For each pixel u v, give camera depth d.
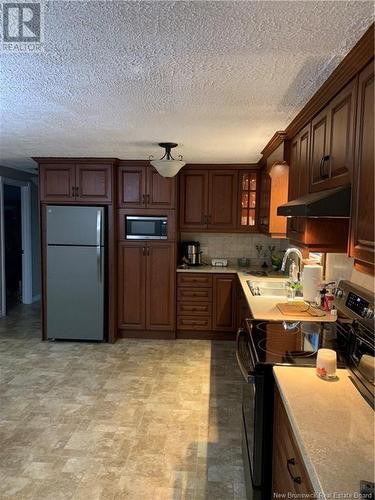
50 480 2.33
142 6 1.22
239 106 2.29
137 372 3.91
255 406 1.87
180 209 4.99
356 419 1.38
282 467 1.64
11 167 5.74
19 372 3.88
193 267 5.05
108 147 3.75
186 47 1.52
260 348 2.08
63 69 1.75
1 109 2.40
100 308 4.68
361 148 1.48
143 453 2.60
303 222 2.28
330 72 1.74
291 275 4.01
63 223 4.59
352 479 1.07
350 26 1.35
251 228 4.97
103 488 2.27
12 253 7.37
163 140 3.35
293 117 2.50
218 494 2.24
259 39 1.45
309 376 1.74
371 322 1.74
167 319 4.90
